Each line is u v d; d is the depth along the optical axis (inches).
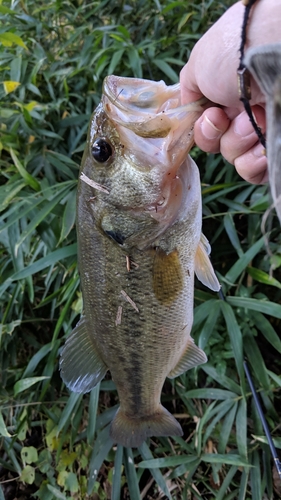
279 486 13.8
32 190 15.8
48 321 17.7
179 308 9.0
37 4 20.2
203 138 8.1
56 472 15.5
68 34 19.8
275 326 16.4
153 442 15.7
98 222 8.3
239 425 13.0
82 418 16.3
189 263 8.8
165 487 13.7
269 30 6.1
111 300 8.9
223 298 13.9
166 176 7.6
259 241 13.5
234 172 15.8
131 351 9.3
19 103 15.8
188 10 18.3
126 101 7.5
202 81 7.5
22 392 15.9
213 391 14.0
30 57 18.2
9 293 16.4
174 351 9.6
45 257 13.4
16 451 16.2
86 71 17.9
